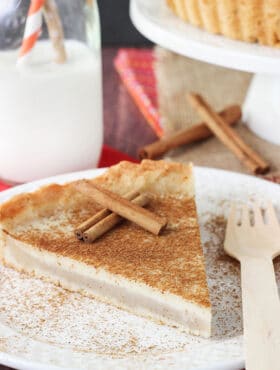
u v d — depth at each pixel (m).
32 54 0.60
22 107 0.59
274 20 0.60
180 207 0.55
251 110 0.70
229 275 0.52
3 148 0.61
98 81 0.62
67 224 0.53
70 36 0.62
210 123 0.68
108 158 0.66
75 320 0.49
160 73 0.80
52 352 0.45
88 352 0.46
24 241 0.52
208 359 0.45
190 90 0.77
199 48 0.61
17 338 0.46
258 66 0.59
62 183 0.58
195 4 0.63
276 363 0.43
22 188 0.57
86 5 0.60
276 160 0.66
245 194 0.58
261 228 0.55
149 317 0.49
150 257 0.51
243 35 0.62
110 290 0.50
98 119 0.63
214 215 0.57
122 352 0.46
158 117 0.72
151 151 0.65
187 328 0.48
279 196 0.58
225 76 0.80
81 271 0.51
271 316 0.46
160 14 0.67
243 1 0.60
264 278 0.50
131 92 0.78
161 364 0.44
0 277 0.52
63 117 0.60
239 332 0.47
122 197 0.54
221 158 0.66
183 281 0.49
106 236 0.52
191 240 0.52
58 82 0.59
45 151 0.61
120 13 1.02
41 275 0.52
